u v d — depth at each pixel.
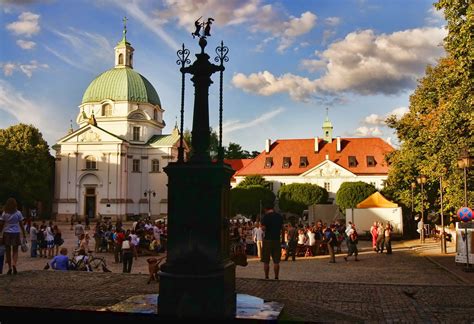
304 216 61.38
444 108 24.28
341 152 80.38
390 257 25.69
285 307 10.23
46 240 26.83
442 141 24.47
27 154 72.94
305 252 27.27
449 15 21.09
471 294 12.09
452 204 26.05
